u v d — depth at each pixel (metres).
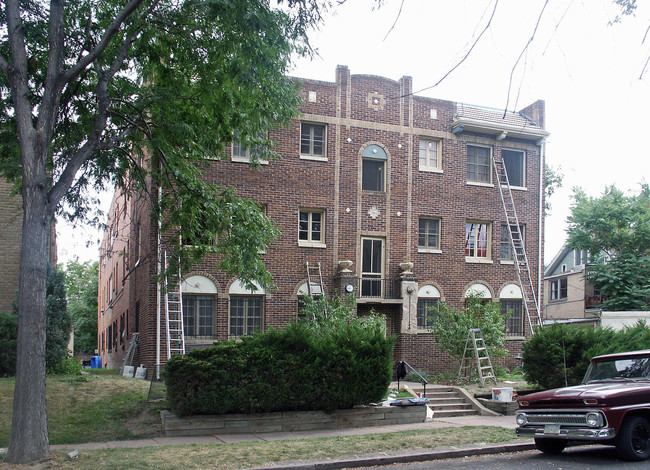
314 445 11.23
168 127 13.60
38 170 10.34
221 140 15.76
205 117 14.96
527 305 24.67
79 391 14.88
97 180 15.06
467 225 24.48
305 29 12.25
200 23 13.32
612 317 26.03
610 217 33.34
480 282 24.11
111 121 14.63
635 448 9.93
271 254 21.08
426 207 23.56
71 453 9.98
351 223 22.33
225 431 13.05
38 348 9.85
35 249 10.07
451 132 24.30
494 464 10.08
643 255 33.00
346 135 22.59
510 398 16.56
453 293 23.62
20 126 10.39
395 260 22.89
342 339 14.67
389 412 14.72
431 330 22.25
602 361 11.91
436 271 23.47
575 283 40.97
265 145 16.48
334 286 21.77
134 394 14.95
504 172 24.73
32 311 9.88
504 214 24.77
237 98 14.19
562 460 10.26
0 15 12.59
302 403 13.78
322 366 13.99
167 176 15.02
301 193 21.73
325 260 21.81
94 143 11.68
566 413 10.13
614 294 31.83
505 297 24.47
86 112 14.46
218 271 20.38
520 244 24.94
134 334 21.38
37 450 9.61
